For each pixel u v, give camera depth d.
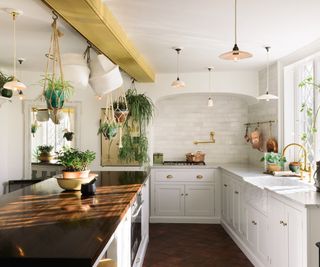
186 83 5.14
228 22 2.83
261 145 4.93
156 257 3.81
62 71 2.33
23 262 1.28
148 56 4.02
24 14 2.59
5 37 3.23
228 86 5.08
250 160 5.55
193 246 4.18
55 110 2.25
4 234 1.58
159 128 5.80
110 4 2.40
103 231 1.63
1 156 5.00
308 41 3.44
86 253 1.32
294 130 4.23
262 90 4.91
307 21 2.82
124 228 2.25
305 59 3.76
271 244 3.09
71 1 1.98
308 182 3.38
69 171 2.72
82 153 2.81
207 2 2.40
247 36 3.24
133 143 5.01
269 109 4.65
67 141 5.34
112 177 3.62
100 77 2.48
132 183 3.17
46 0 1.98
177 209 5.24
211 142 5.74
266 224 3.21
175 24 2.86
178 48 3.63
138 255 3.22
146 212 4.09
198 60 4.27
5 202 2.32
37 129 5.35
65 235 1.56
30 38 3.27
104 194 2.61
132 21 2.77
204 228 4.96
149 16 2.66
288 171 3.93
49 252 1.34
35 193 2.66
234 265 3.59
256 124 5.23
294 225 2.60
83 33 2.62
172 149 5.79
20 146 5.20
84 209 2.09
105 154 5.21
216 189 5.20
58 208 2.12
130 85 5.20
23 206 2.19
